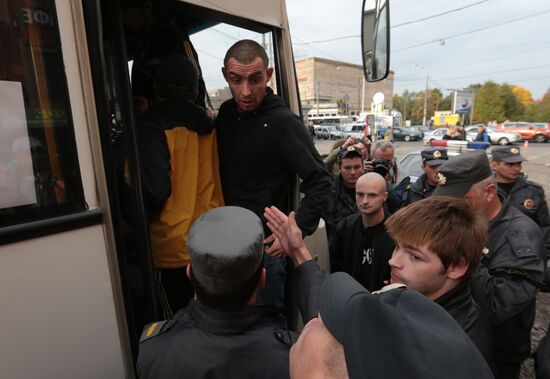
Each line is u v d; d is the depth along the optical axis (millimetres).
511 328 1814
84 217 1123
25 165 1032
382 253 2283
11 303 980
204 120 1678
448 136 14078
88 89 1152
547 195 9531
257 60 1603
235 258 878
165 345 1009
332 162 3971
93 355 1140
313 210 1697
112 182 1215
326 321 592
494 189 1829
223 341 964
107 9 1256
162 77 1563
